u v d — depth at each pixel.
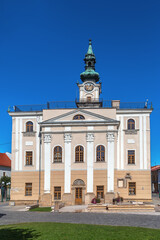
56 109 44.78
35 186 44.94
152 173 95.00
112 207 32.66
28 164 45.88
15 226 21.38
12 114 47.44
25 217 28.78
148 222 23.61
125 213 30.47
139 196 43.53
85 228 19.89
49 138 43.62
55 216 28.97
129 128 45.69
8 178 70.69
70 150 43.00
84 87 55.19
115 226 21.09
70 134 43.31
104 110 44.03
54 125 43.84
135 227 20.55
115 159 42.06
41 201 42.06
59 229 19.42
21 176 45.53
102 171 41.94
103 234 17.84
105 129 42.91
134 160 44.66
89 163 42.34
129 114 45.81
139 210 32.22
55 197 42.25
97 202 40.69
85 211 32.88
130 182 44.06
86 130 43.16
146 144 44.88
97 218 26.39
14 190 45.31
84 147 42.91
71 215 29.45
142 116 45.62
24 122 47.16
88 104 53.53
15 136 46.91
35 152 45.91
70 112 44.03
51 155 43.25
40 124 44.06
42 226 20.91
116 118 45.91
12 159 46.25
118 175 44.28
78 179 42.19
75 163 42.56
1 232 18.75
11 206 43.28
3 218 28.30
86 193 41.59
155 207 35.91
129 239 16.61
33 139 46.38
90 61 57.72
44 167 43.06
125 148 44.94
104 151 42.59
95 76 56.25
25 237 17.16
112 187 41.28
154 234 17.89
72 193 41.78
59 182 42.44
